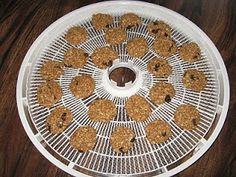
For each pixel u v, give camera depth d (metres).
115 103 0.37
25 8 0.42
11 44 0.40
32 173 0.34
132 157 0.34
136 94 0.37
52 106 0.37
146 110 0.36
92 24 0.41
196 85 0.37
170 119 0.36
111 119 0.36
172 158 0.34
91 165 0.34
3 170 0.34
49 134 0.35
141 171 0.33
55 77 0.38
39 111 0.36
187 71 0.38
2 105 0.37
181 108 0.36
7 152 0.35
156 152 0.34
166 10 0.40
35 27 0.41
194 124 0.35
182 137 0.35
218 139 0.35
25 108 0.36
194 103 0.37
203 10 0.41
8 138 0.35
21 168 0.34
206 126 0.35
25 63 0.38
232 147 0.34
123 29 0.40
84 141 0.34
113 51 0.39
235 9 0.41
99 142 0.35
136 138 0.35
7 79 0.38
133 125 0.36
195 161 0.33
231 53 0.39
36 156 0.34
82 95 0.37
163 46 0.39
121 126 0.35
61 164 0.33
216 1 0.42
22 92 0.37
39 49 0.39
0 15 0.41
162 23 0.40
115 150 0.34
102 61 0.38
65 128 0.36
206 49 0.39
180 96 0.37
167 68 0.38
